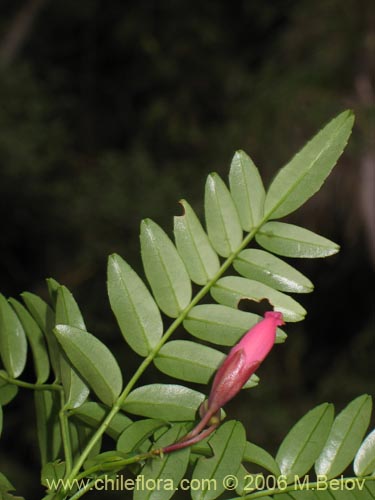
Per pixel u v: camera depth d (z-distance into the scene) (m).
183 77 2.07
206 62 2.07
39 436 0.30
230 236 0.29
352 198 1.35
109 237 1.58
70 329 0.28
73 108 2.11
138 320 0.29
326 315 1.70
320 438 0.28
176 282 0.29
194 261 0.29
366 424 0.28
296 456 0.28
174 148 1.98
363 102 1.39
